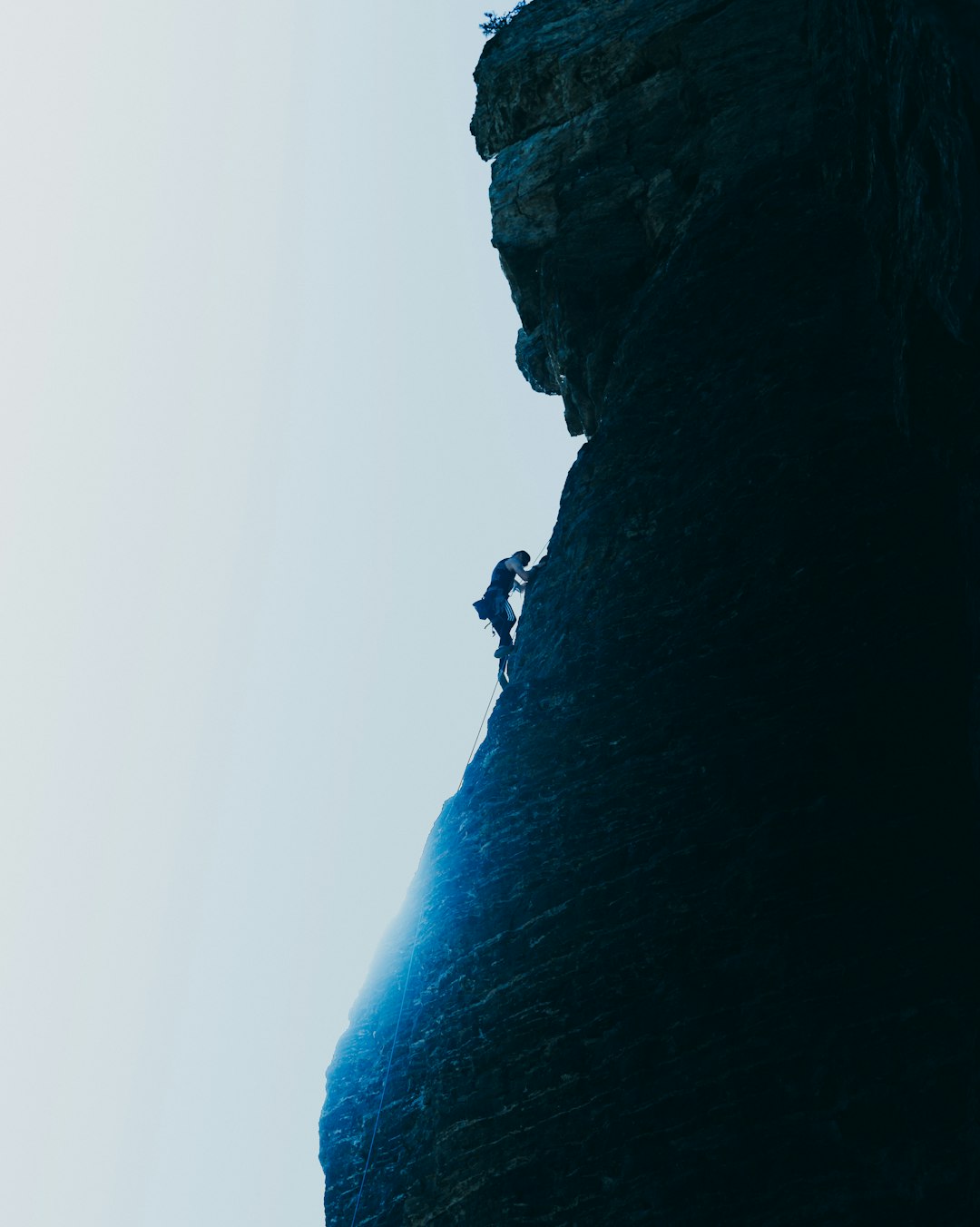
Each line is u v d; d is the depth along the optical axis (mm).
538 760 11672
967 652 9617
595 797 10953
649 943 9750
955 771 9234
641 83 16531
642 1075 9188
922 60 8078
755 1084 8680
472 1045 10383
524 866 11070
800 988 8859
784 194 13836
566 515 13375
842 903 9039
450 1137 10031
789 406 12023
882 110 10016
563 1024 9836
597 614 12234
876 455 11164
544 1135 9445
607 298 15797
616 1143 9039
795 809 9656
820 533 11000
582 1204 8961
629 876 10250
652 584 11977
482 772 12227
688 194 15375
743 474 11891
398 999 12625
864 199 12008
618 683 11539
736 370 12781
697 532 11938
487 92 17484
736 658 10844
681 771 10555
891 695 9805
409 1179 10227
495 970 10641
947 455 9891
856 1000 8625
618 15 16797
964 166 7949
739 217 14055
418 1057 11047
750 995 9047
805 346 12375
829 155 13430
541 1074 9742
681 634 11391
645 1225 8586
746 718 10453
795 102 14695
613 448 13312
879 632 10203
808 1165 8234
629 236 15828
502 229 16891
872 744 9641
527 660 12734
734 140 14891
